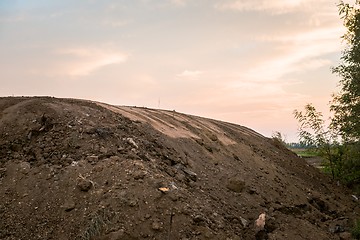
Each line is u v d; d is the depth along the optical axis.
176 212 6.20
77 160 7.04
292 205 9.40
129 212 5.98
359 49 10.47
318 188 12.40
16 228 5.84
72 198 6.23
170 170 7.73
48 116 8.09
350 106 11.35
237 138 13.45
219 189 8.27
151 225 5.86
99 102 10.52
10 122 7.93
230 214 7.39
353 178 14.28
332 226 9.24
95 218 5.80
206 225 6.25
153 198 6.30
